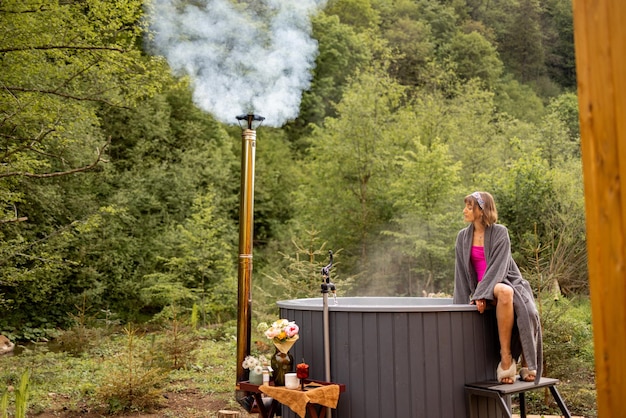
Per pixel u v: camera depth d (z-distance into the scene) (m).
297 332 3.68
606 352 1.58
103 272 12.65
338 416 3.52
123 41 7.64
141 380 5.30
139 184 13.71
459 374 3.40
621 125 1.54
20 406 4.12
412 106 15.55
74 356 8.00
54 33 6.95
